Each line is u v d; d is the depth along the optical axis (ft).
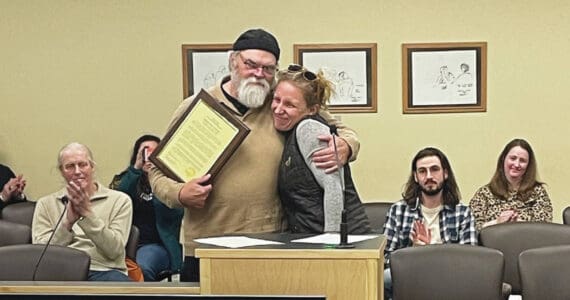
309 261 5.64
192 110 7.55
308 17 15.90
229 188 7.53
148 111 16.21
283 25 15.94
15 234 11.65
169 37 16.10
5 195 15.51
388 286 11.58
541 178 15.85
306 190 7.21
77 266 9.28
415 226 12.25
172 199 7.36
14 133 16.35
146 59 16.15
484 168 15.87
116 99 16.21
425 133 15.88
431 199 12.39
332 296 5.62
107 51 16.20
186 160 7.44
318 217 7.18
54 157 16.37
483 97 15.75
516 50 15.70
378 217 13.64
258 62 7.38
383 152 15.94
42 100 16.31
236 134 7.36
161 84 16.16
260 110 7.68
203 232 7.61
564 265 9.73
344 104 15.94
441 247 10.02
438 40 15.76
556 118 15.76
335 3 15.83
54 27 16.21
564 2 15.57
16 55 16.28
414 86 15.81
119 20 16.14
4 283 6.63
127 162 16.26
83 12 16.16
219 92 7.84
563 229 11.60
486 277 9.76
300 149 7.20
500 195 13.97
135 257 12.22
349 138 7.64
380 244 5.91
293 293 5.65
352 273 5.60
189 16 16.06
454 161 15.90
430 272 9.91
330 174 7.11
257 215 7.59
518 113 15.78
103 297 5.04
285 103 7.40
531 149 13.92
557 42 15.65
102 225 11.03
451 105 15.80
